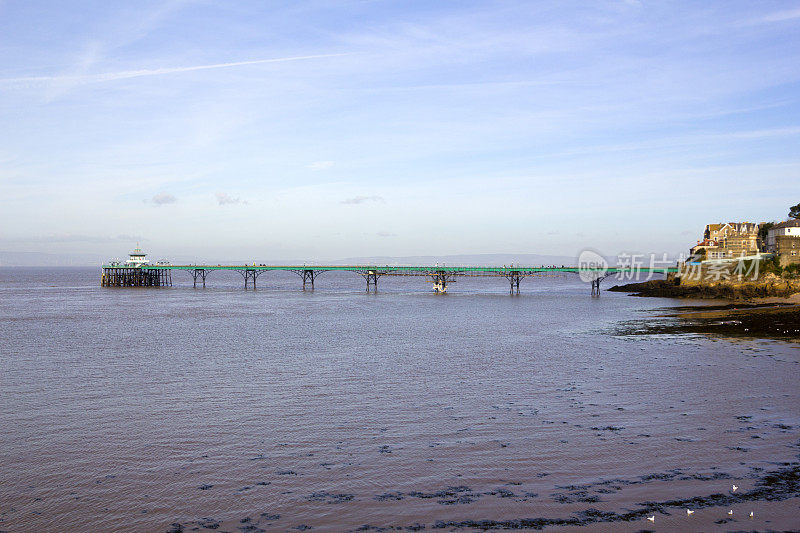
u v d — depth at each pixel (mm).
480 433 28531
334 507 20844
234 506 21031
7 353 54719
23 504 21328
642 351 53031
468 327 76875
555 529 18984
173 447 27062
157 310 105188
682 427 28953
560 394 36312
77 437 28594
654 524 19141
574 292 172375
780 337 60469
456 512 20281
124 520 20109
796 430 28234
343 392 37625
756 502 20531
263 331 72875
